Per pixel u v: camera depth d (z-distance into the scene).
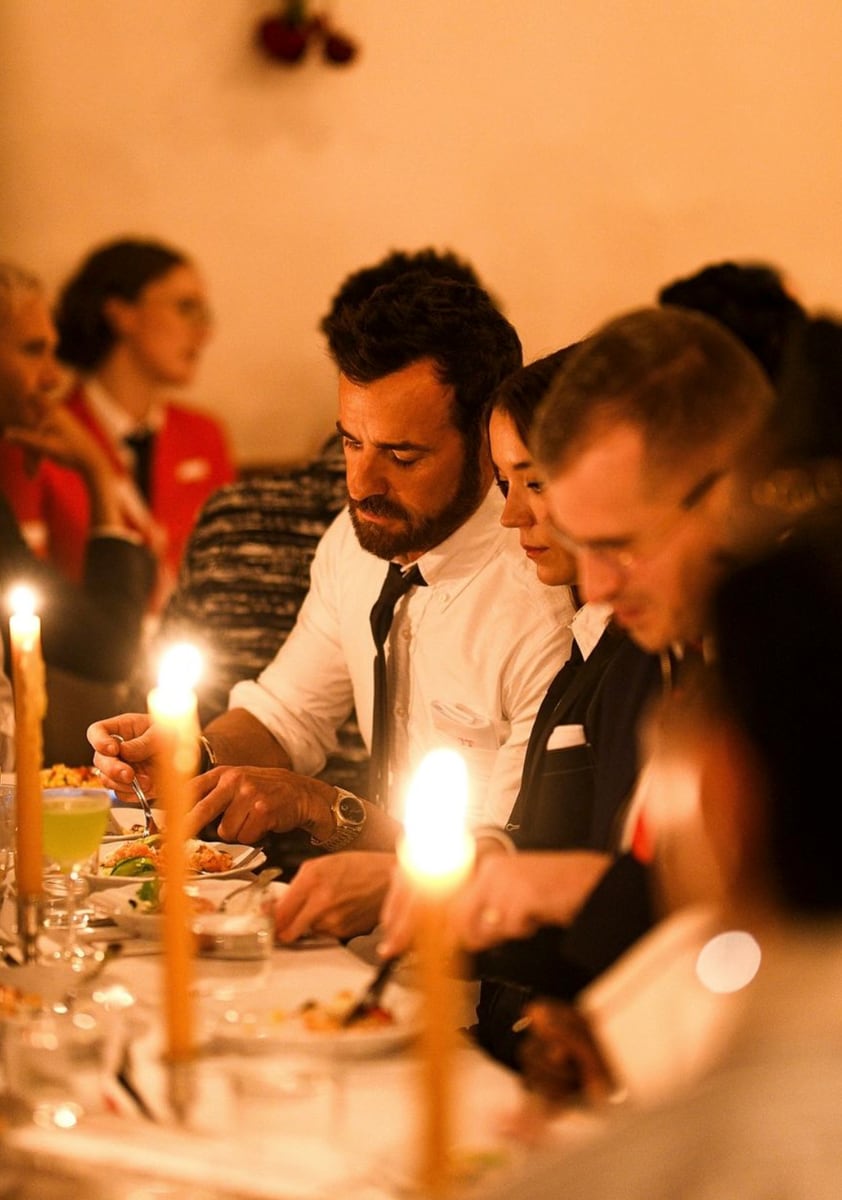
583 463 1.49
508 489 2.24
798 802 0.88
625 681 1.84
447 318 2.43
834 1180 0.72
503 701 2.51
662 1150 0.73
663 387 1.48
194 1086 1.29
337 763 2.96
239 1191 1.13
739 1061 0.76
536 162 5.41
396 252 3.07
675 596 1.50
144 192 5.23
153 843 2.21
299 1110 1.30
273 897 1.97
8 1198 1.14
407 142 5.34
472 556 2.53
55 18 5.12
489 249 5.43
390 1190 1.13
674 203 5.50
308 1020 1.51
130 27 5.17
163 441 5.16
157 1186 1.14
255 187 5.29
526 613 2.49
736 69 5.48
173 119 5.22
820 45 5.50
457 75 5.34
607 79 5.42
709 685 1.02
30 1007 1.50
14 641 1.75
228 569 3.18
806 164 5.55
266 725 2.84
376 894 1.90
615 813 1.77
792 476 1.06
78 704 4.14
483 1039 1.75
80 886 2.03
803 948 0.83
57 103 5.16
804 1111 0.73
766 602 0.93
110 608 4.49
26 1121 1.27
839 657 0.90
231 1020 1.52
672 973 0.99
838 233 5.58
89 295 5.06
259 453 5.36
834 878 0.87
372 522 2.53
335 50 5.21
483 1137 1.24
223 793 2.27
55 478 4.83
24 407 4.70
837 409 1.09
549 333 5.48
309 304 5.35
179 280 5.12
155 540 5.14
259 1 5.22
